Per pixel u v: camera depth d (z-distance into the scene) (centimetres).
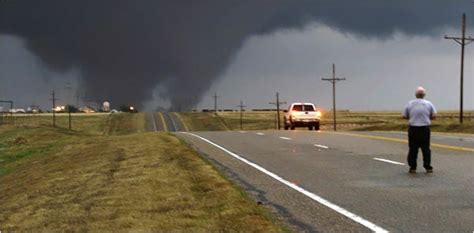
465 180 1489
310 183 1481
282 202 1217
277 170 1764
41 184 1842
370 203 1189
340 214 1087
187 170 1675
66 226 1062
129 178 1580
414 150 1641
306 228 981
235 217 1041
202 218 1045
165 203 1188
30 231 1062
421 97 1644
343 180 1525
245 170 1770
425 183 1446
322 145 2728
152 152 2273
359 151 2378
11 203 1537
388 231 949
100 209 1170
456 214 1067
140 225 1005
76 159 2667
